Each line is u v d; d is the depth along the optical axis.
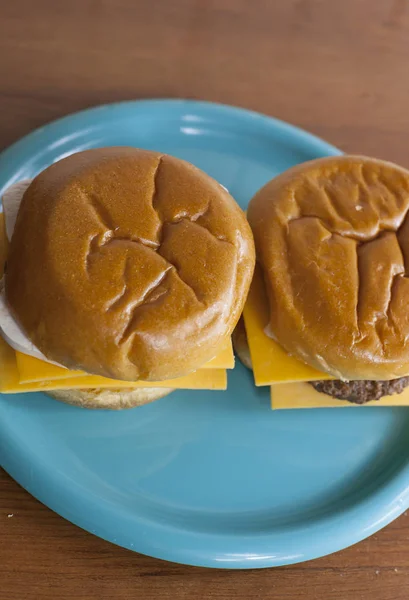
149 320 0.39
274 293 0.43
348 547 0.44
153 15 0.58
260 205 0.45
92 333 0.38
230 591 0.42
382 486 0.45
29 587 0.40
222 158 0.53
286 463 0.45
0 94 0.51
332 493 0.45
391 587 0.43
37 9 0.55
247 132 0.54
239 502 0.44
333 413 0.47
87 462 0.43
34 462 0.42
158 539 0.41
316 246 0.43
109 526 0.41
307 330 0.42
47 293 0.39
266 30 0.59
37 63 0.53
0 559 0.40
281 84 0.57
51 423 0.44
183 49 0.57
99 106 0.51
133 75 0.55
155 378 0.40
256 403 0.47
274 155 0.54
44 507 0.42
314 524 0.43
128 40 0.56
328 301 0.42
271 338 0.45
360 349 0.42
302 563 0.43
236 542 0.42
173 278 0.39
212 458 0.45
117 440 0.44
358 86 0.59
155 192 0.41
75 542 0.41
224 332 0.40
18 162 0.48
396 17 0.65
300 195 0.45
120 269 0.39
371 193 0.45
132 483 0.43
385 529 0.45
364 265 0.43
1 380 0.42
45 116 0.51
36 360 0.42
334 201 0.45
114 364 0.39
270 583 0.42
